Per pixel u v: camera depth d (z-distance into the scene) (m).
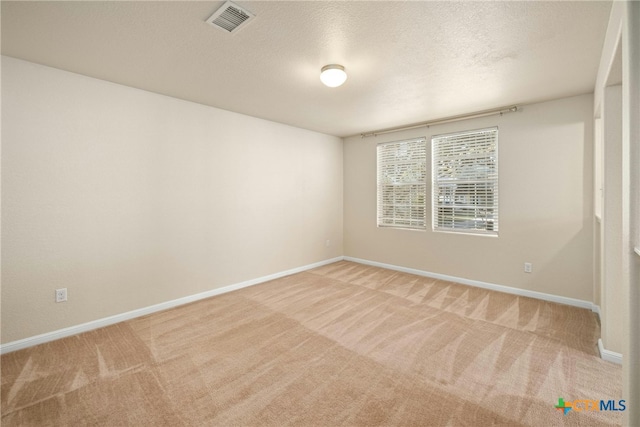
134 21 1.82
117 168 2.85
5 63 2.27
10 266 2.32
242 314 3.05
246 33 1.95
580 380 1.93
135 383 1.93
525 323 2.78
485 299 3.42
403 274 4.55
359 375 2.01
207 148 3.54
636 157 1.28
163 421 1.61
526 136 3.45
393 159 4.80
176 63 2.40
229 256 3.79
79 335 2.60
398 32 1.94
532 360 2.17
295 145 4.62
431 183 4.30
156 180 3.12
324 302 3.37
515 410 1.67
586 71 2.53
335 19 1.80
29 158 2.38
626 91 1.32
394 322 2.83
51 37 2.00
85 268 2.68
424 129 4.38
